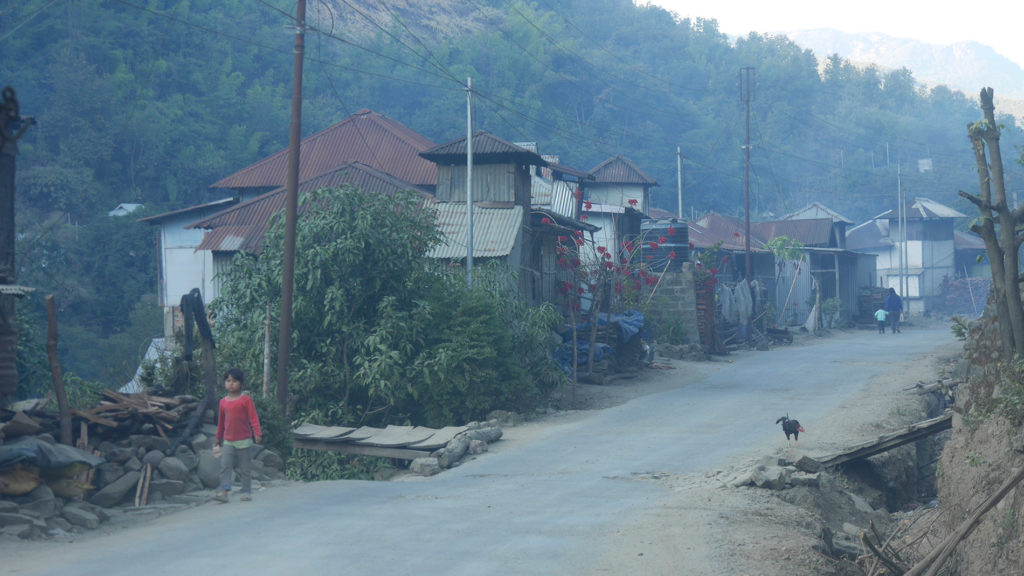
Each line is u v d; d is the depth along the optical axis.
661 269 39.88
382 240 21.47
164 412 12.23
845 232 78.44
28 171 76.56
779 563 8.06
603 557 8.12
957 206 99.69
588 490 12.47
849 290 65.69
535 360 24.02
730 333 42.56
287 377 18.33
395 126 45.53
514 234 27.09
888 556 9.49
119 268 68.75
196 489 11.61
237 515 10.12
